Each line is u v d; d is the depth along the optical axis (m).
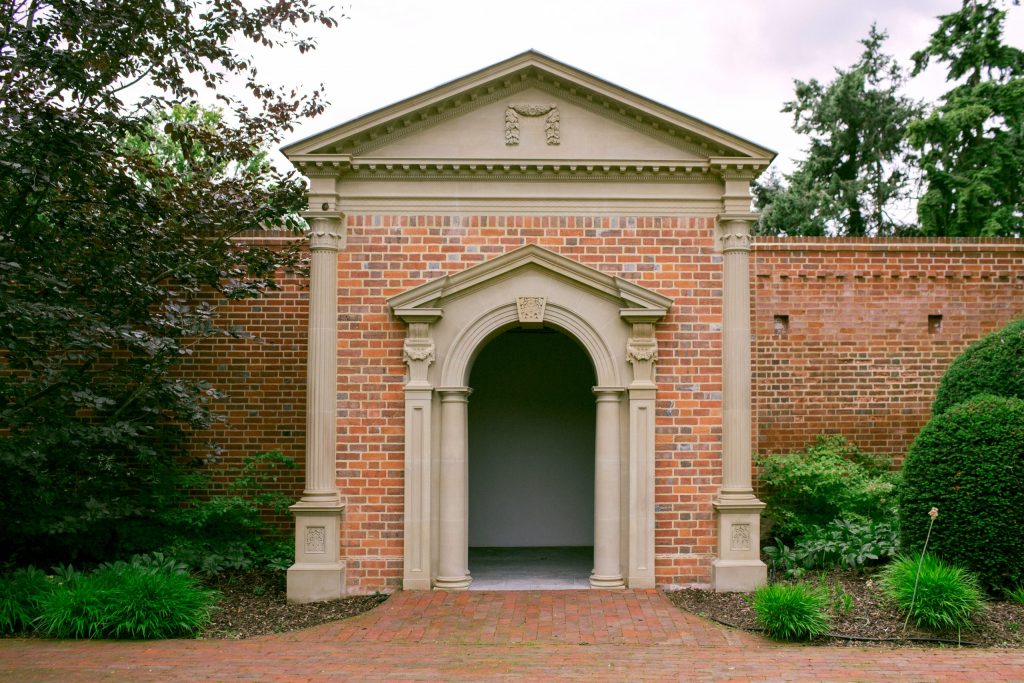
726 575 9.91
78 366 10.60
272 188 11.53
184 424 12.16
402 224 10.38
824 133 26.86
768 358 12.55
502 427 13.66
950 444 9.08
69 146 8.70
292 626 8.76
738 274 10.25
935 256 12.73
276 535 12.11
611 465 10.22
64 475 10.38
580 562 12.04
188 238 10.79
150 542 10.88
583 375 13.71
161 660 7.22
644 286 10.37
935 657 7.28
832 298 12.64
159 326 10.14
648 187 10.41
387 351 10.27
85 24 8.88
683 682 6.55
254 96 11.48
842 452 12.27
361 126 10.09
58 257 9.52
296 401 12.24
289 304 12.34
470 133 10.34
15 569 10.34
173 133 11.17
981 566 8.76
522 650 7.61
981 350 10.28
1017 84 20.20
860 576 10.02
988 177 20.09
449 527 10.20
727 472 10.11
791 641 7.88
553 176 10.37
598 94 10.18
